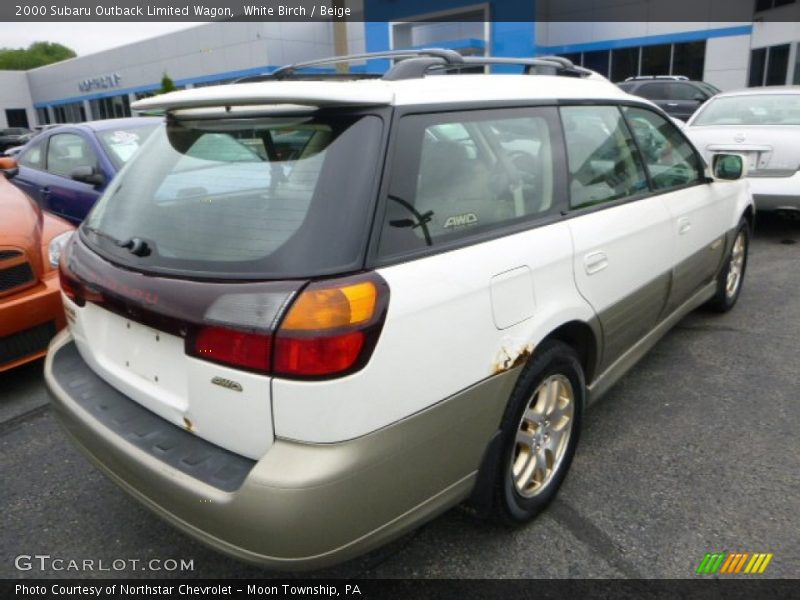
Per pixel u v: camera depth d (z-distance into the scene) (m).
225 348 1.80
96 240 2.40
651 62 21.14
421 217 2.01
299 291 1.74
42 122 45.66
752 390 3.65
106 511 2.79
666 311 3.61
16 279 3.75
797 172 6.66
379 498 1.86
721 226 4.18
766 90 7.73
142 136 6.45
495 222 2.29
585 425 3.34
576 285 2.56
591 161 2.88
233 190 2.05
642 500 2.72
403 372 1.87
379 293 1.79
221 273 1.88
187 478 1.88
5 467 3.13
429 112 2.12
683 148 3.81
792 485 2.79
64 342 2.76
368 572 2.37
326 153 1.93
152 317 1.97
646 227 3.10
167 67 32.62
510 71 9.30
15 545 2.58
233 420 1.87
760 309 4.92
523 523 2.54
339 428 1.75
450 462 2.09
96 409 2.28
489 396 2.17
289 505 1.71
